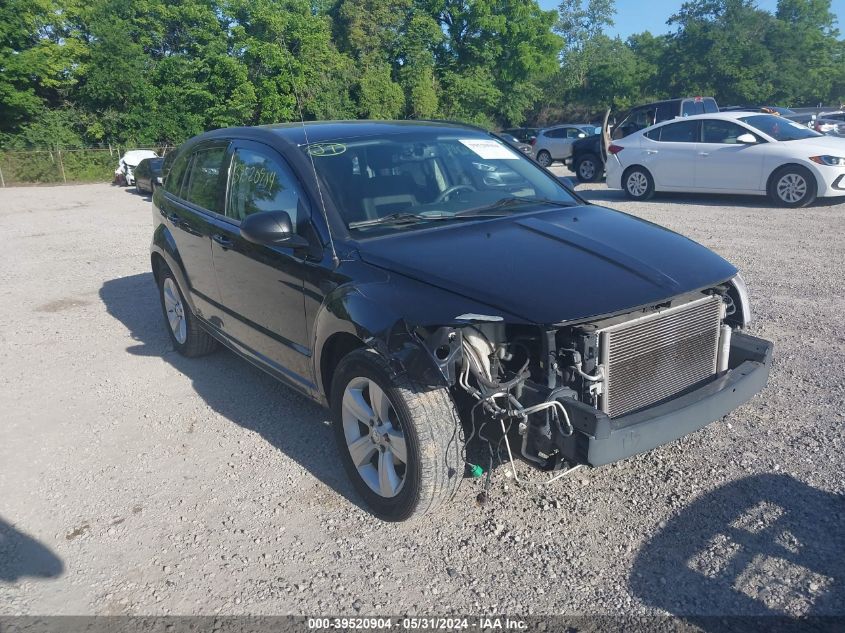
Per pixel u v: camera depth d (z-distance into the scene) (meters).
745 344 3.67
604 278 3.19
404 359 3.01
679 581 2.94
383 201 4.00
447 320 2.97
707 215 11.32
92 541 3.48
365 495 3.56
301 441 4.37
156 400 5.13
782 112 27.89
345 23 41.72
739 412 4.34
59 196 23.25
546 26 50.38
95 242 12.18
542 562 3.12
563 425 3.00
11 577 3.24
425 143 4.55
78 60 37.41
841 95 68.62
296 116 33.53
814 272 7.42
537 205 4.27
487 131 5.16
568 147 25.56
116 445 4.46
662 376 3.31
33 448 4.49
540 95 53.38
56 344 6.55
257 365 4.63
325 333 3.57
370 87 38.81
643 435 3.03
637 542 3.21
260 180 4.42
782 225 10.12
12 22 34.94
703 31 56.59
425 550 3.26
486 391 3.00
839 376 4.75
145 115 36.62
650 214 11.65
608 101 61.03
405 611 2.88
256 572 3.18
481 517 3.47
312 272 3.74
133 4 38.44
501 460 3.27
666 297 3.13
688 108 17.16
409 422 3.13
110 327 7.00
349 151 4.28
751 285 7.04
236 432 4.54
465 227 3.79
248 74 33.72
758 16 56.53
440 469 3.15
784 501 3.41
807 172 11.38
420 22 43.91
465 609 2.87
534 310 2.95
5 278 9.50
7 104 34.66
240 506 3.70
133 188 24.38
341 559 3.23
